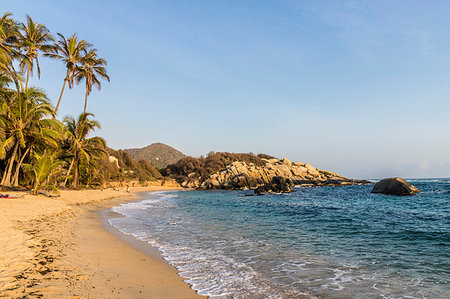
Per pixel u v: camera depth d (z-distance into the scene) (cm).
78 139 3784
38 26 3400
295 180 7681
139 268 704
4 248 705
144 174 7706
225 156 9669
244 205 2756
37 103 3084
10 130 2791
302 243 1057
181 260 805
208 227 1402
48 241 844
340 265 779
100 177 5056
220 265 764
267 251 927
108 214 1841
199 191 6053
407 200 3108
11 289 455
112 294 512
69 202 2222
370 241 1103
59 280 532
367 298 556
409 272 722
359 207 2508
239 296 555
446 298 559
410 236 1206
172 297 533
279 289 596
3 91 2750
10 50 2633
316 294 573
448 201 2902
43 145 3106
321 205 2731
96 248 864
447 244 1052
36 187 2258
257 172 7525
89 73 3928
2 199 1820
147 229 1316
